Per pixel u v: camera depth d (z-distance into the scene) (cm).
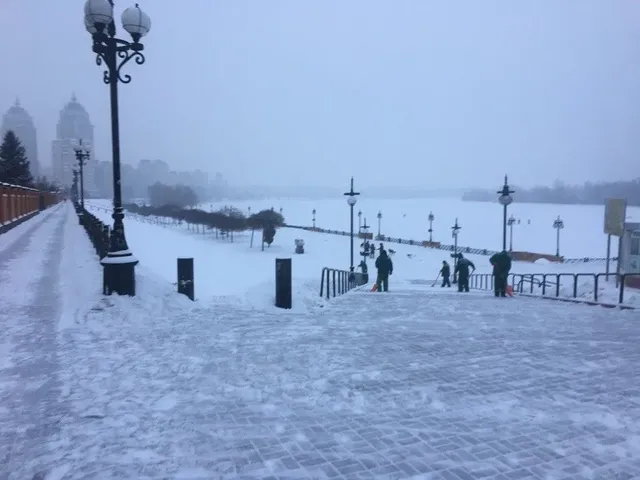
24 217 4094
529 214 16888
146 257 2834
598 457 444
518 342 826
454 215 16612
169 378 628
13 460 429
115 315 916
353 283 2122
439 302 1295
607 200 2183
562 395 588
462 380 636
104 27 1029
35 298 1077
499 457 443
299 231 8362
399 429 496
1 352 717
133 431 484
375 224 13075
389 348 778
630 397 582
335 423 509
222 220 6631
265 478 407
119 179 1061
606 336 875
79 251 1941
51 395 568
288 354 735
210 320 947
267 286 1395
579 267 4181
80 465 421
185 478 405
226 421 510
